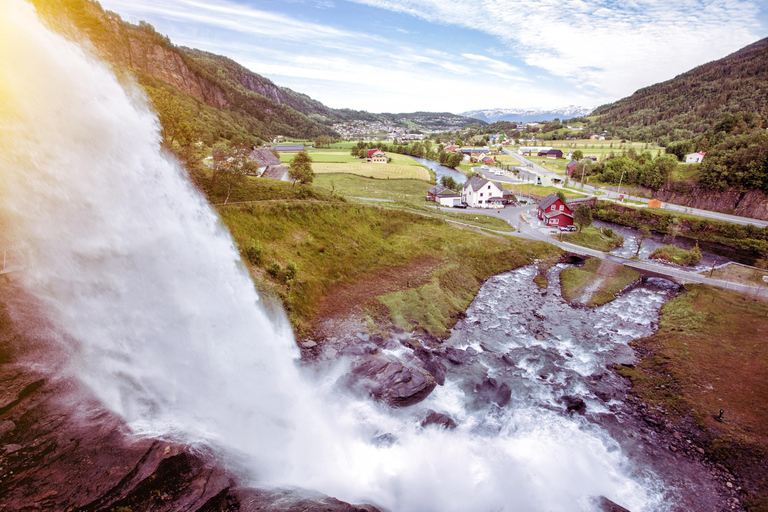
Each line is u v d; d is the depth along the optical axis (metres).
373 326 35.62
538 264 58.94
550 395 28.59
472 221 78.81
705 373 30.28
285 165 103.06
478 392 28.30
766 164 89.81
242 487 15.91
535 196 115.00
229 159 48.59
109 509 12.98
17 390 15.38
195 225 27.19
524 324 40.19
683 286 49.22
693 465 22.42
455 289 46.94
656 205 97.88
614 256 60.88
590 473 21.77
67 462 13.82
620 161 135.75
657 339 36.56
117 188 20.34
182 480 14.88
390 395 26.03
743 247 76.00
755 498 20.08
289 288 37.16
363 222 59.28
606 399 28.30
